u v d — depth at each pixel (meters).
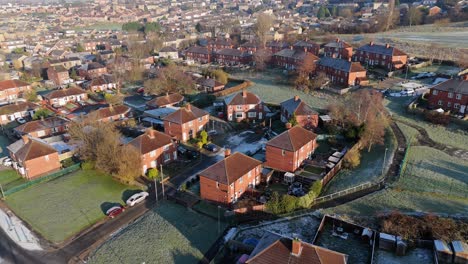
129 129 83.62
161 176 63.22
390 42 151.50
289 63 135.75
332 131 76.31
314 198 53.00
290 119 76.75
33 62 154.62
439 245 40.91
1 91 113.06
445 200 50.91
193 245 46.47
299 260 34.78
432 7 197.12
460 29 164.00
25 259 45.59
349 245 43.69
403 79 111.25
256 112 89.25
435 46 135.88
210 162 68.81
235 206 53.03
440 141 71.25
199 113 81.50
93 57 170.00
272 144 63.34
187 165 67.94
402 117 84.25
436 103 87.75
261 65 138.62
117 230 50.56
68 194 60.12
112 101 107.44
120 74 129.38
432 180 56.41
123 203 56.91
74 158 72.56
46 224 52.59
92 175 66.12
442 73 112.31
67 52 182.88
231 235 47.22
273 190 58.56
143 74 137.12
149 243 47.25
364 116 75.75
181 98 100.38
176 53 171.25
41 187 62.72
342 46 137.25
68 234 50.16
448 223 44.03
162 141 67.81
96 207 56.12
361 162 64.94
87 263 44.59
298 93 108.31
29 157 64.88
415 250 42.31
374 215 48.09
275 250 36.12
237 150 72.94
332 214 49.25
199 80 117.81
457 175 57.88
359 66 109.88
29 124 84.50
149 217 52.84
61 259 45.47
